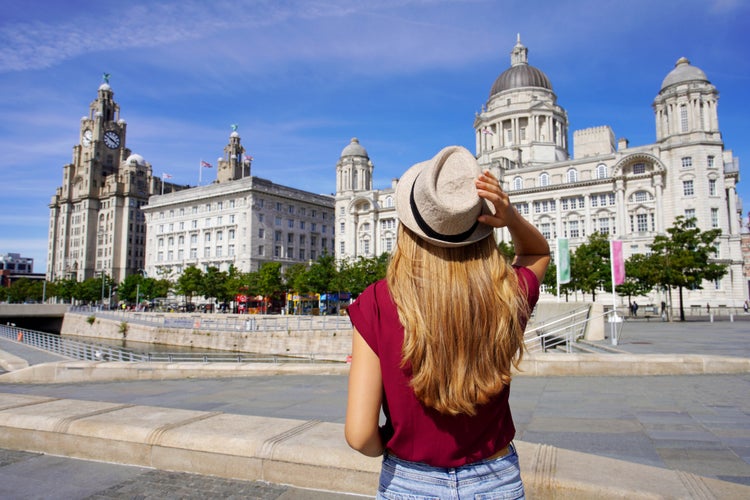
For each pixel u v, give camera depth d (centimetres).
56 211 15925
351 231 10731
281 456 475
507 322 177
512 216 190
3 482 487
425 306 172
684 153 7475
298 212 11406
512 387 1150
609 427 751
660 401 948
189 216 11500
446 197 171
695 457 598
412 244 188
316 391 1171
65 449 564
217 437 510
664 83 7881
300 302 8550
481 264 183
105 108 15838
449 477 176
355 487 450
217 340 5097
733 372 1258
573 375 1302
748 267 11094
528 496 411
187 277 8938
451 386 167
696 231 4431
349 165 11131
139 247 14588
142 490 466
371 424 175
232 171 14462
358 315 184
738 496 380
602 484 397
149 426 550
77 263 14862
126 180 14525
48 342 3412
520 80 10612
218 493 458
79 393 1230
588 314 2380
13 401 707
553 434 712
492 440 181
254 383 1335
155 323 5916
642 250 7581
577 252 5884
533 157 9912
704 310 6700
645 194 7788
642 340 2327
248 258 10206
